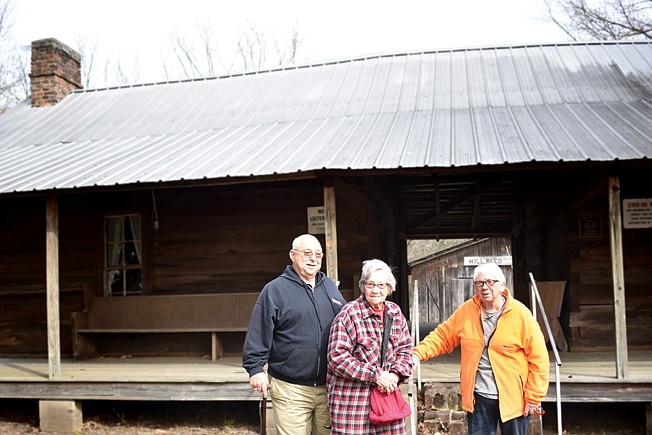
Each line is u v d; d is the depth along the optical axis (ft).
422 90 37.76
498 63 40.57
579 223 33.45
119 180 27.30
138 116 41.63
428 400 24.64
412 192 47.98
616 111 30.76
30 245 38.47
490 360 16.05
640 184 32.86
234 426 28.14
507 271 93.25
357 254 34.17
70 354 37.09
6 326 38.42
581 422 26.25
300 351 15.56
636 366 27.22
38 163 32.91
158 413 30.53
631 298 32.89
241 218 36.29
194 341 36.14
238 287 36.01
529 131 28.30
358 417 14.61
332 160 26.17
